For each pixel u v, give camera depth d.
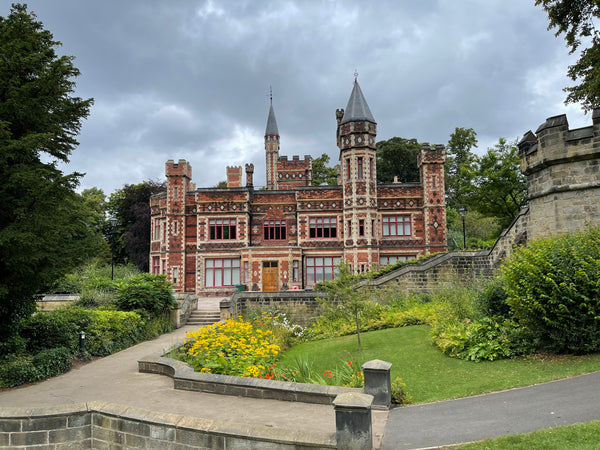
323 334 21.61
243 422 8.21
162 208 39.38
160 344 18.11
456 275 22.09
